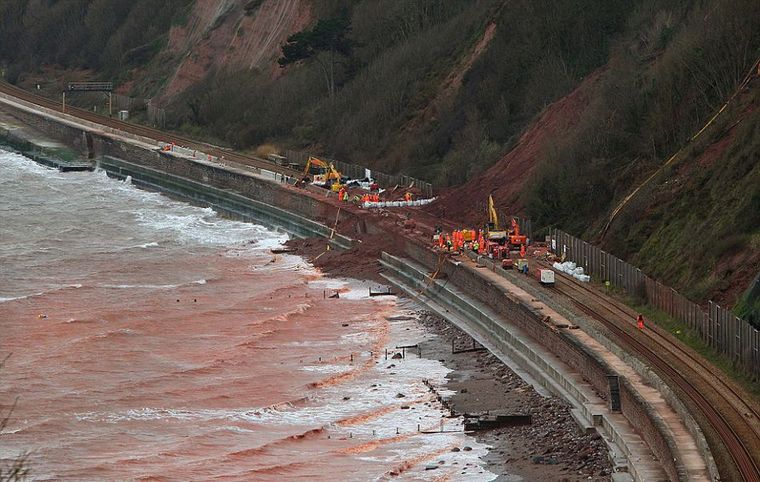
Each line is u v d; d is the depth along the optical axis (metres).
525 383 109.06
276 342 126.69
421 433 100.38
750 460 83.31
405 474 92.31
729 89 145.12
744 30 147.88
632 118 153.00
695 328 111.00
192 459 96.88
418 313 135.38
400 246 154.62
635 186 143.62
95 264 161.62
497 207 160.50
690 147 140.12
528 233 150.25
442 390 109.88
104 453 98.62
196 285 150.25
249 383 114.25
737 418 90.88
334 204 173.62
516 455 94.06
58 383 114.62
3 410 107.25
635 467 85.06
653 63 161.00
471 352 120.06
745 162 127.88
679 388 97.06
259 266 159.75
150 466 95.50
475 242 144.12
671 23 169.12
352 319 134.12
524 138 174.75
